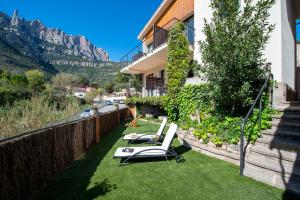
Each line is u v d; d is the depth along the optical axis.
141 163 5.84
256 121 5.62
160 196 3.88
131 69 21.06
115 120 14.35
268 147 4.96
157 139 8.47
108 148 7.89
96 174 5.12
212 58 6.04
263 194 3.78
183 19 14.05
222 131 5.94
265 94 6.32
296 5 9.62
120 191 4.14
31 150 4.09
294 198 3.60
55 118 8.89
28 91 12.36
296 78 10.62
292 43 9.13
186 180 4.54
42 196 4.06
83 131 7.32
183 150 7.05
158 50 13.13
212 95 6.40
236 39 5.68
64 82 54.66
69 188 4.38
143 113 19.69
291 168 4.08
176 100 10.20
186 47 10.41
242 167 4.68
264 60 6.11
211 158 6.04
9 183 3.43
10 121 6.87
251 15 6.04
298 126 5.08
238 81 6.03
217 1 6.18
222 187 4.13
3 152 3.30
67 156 5.89
